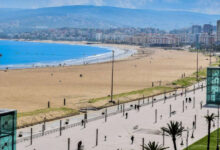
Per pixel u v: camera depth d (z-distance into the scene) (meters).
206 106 147.88
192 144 89.75
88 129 105.00
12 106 139.75
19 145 85.31
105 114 126.81
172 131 70.38
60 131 98.31
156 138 95.69
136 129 106.06
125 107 143.25
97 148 85.31
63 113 124.62
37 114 118.19
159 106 147.12
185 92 181.25
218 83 149.12
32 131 100.12
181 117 125.31
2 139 58.00
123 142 91.38
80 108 136.88
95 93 180.12
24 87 193.12
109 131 102.94
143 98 159.50
